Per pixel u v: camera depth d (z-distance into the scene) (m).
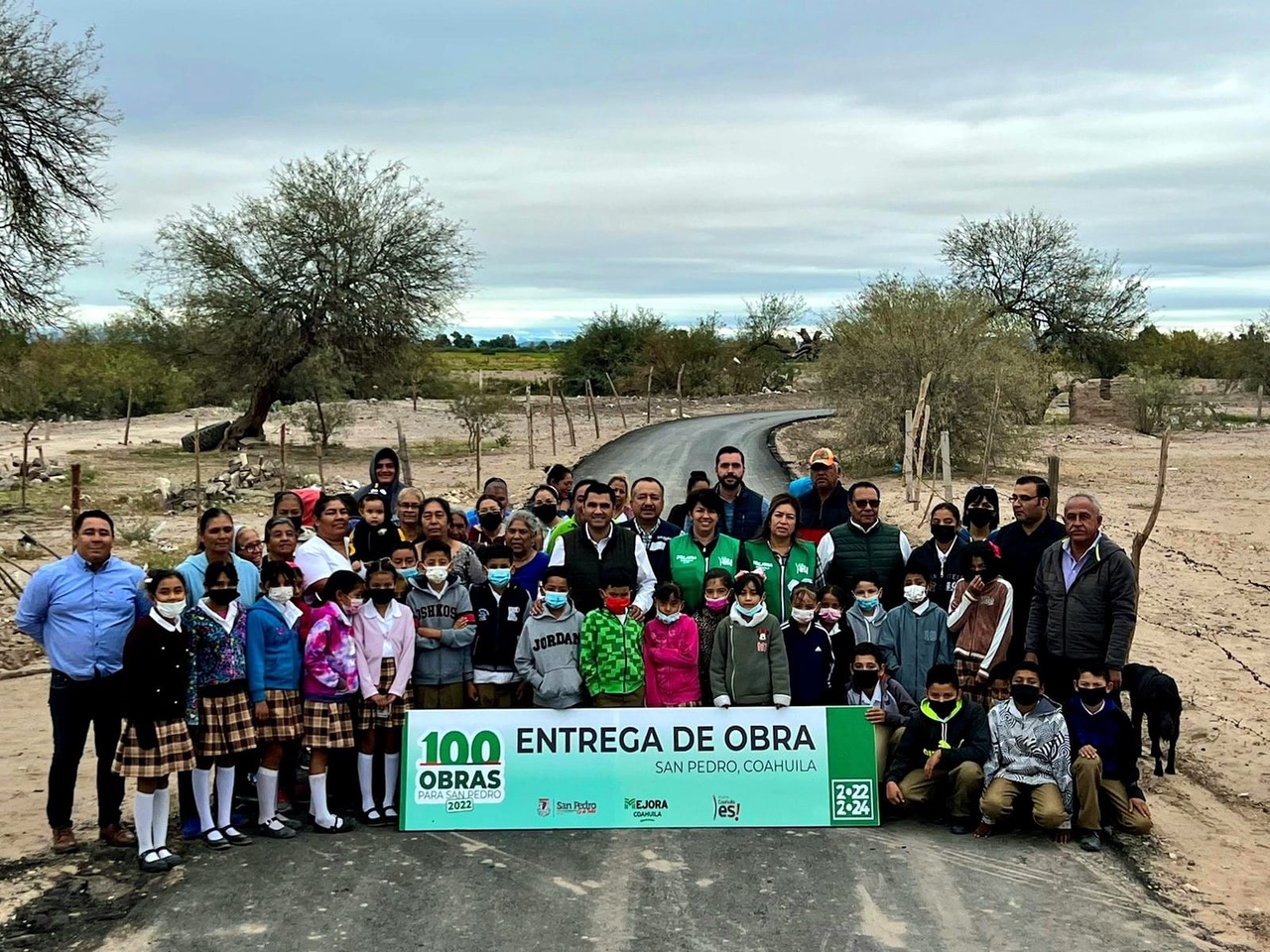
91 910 6.57
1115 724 7.93
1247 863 7.54
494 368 114.56
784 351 90.25
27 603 7.32
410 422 52.75
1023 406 33.84
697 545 9.12
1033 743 7.85
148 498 25.73
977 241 59.97
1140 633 14.38
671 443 41.44
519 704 8.70
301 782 8.79
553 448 41.06
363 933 6.31
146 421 52.62
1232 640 14.05
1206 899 6.93
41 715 10.66
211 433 42.78
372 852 7.51
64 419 53.53
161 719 7.12
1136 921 6.57
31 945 6.16
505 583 8.55
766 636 8.34
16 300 26.31
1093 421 50.22
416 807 7.96
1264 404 61.22
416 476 33.12
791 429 46.94
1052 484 11.70
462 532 10.08
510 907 6.65
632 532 8.97
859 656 8.30
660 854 7.52
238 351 43.81
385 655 7.93
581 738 8.12
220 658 7.43
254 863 7.29
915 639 8.65
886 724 8.43
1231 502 27.00
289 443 44.44
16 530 21.70
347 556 8.97
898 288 34.12
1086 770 7.76
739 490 10.38
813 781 8.15
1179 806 8.60
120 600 7.41
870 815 8.11
